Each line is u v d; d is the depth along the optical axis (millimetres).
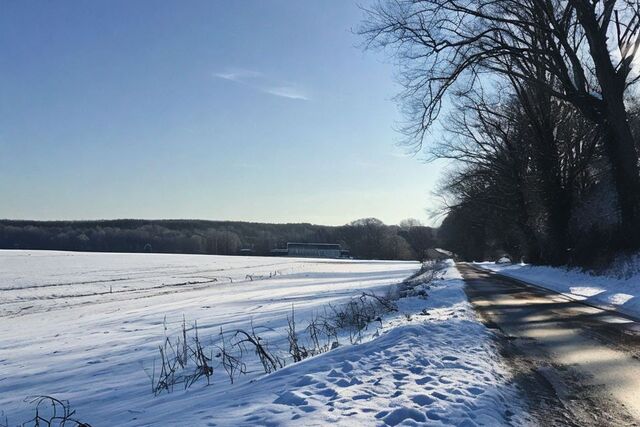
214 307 28203
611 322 12422
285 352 11555
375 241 176250
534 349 9492
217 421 5363
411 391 6281
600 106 24109
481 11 25156
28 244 161000
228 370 10047
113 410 7859
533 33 24312
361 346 9250
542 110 34656
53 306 36562
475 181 52938
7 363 14602
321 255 175125
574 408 6121
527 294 20922
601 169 33375
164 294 43625
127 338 17734
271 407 5762
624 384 7035
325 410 5543
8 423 7996
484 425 5238
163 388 9023
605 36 22906
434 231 161375
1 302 39344
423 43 23734
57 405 8820
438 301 18141
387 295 22062
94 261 95562
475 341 9781
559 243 34781
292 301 28469
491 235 79812
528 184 41969
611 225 26625
